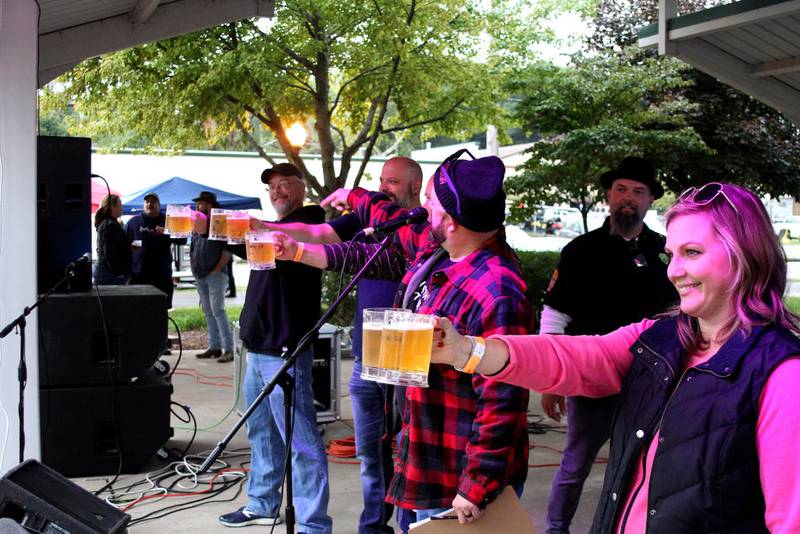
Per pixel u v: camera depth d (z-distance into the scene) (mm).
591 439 3453
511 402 2170
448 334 1741
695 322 1562
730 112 10656
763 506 1405
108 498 4535
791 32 6012
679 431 1465
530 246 23688
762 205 1470
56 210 4895
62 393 4820
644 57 11008
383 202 3570
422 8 9664
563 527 3584
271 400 3803
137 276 8953
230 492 4676
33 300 4277
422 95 10180
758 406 1397
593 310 3578
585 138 9398
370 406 3635
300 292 3795
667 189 10898
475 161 2352
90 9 5719
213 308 8602
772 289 1451
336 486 4816
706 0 12109
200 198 7949
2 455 4297
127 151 16578
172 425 6059
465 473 2172
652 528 1479
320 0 9258
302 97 10875
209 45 9461
